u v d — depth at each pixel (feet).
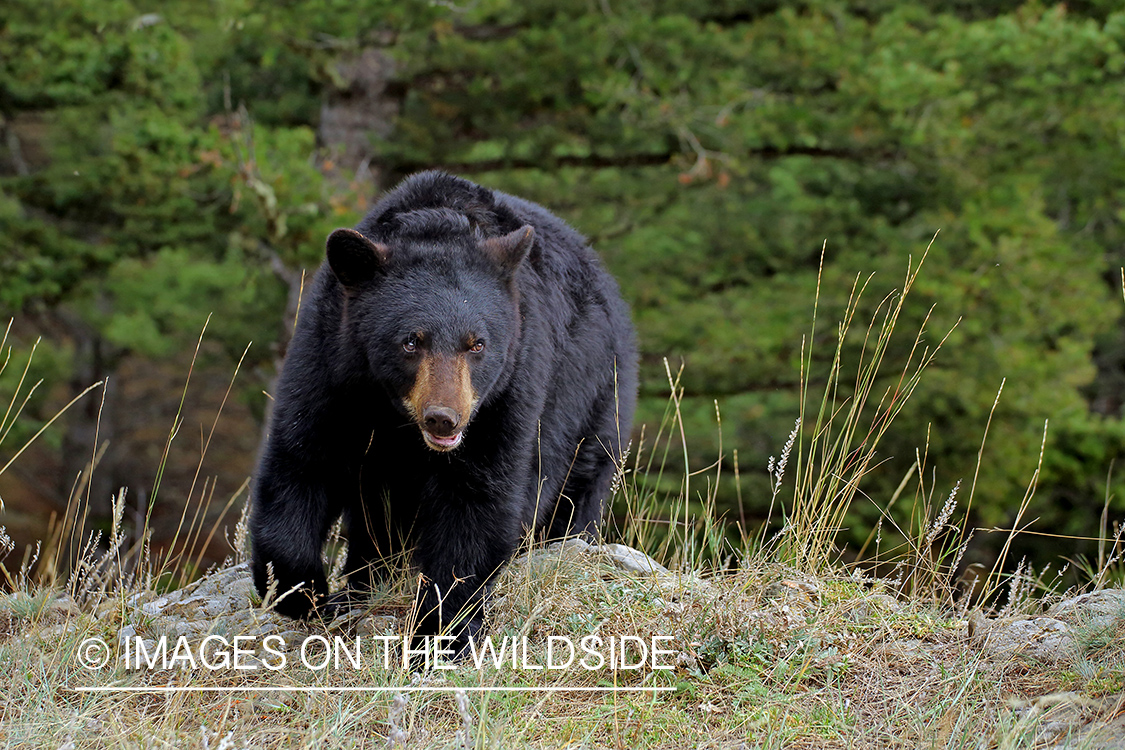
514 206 21.44
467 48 49.01
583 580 19.51
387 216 19.26
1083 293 52.08
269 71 53.57
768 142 53.36
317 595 18.47
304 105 54.08
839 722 15.64
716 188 53.36
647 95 50.24
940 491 48.37
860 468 21.20
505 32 53.16
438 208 19.33
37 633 17.46
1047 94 50.01
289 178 44.88
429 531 18.56
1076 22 52.54
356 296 17.79
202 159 46.19
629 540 23.02
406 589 20.12
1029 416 50.55
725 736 15.53
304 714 15.84
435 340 16.98
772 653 17.38
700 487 48.37
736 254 53.06
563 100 49.96
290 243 47.03
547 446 20.44
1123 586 19.42
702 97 50.26
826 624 18.02
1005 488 48.39
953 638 17.94
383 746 14.97
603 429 22.91
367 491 19.56
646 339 51.21
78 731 15.06
